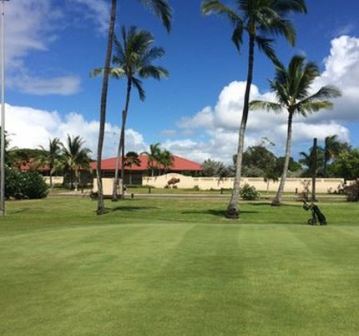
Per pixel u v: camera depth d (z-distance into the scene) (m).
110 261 12.12
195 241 15.16
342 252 13.17
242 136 30.08
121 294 9.20
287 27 28.80
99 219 27.64
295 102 40.75
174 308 8.35
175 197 51.06
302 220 28.42
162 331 7.33
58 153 85.12
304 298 8.84
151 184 86.12
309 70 40.19
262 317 7.88
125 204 38.50
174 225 20.64
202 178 81.81
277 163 80.75
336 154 93.81
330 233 17.38
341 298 8.84
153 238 15.86
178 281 10.06
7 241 15.92
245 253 13.02
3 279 10.55
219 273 10.72
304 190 65.31
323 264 11.56
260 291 9.30
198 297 8.95
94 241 15.32
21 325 7.71
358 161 80.38
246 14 29.17
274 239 15.65
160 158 98.50
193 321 7.72
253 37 29.61
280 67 34.50
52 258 12.71
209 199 46.31
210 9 28.80
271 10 27.95
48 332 7.40
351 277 10.29
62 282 10.19
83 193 61.28
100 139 31.08
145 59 44.00
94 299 8.91
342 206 37.62
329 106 40.28
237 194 29.30
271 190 76.94
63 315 8.12
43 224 24.20
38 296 9.21
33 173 48.66
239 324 7.58
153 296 9.04
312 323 7.61
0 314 8.23
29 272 11.17
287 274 10.58
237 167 29.64
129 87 44.66
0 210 30.25
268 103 40.28
